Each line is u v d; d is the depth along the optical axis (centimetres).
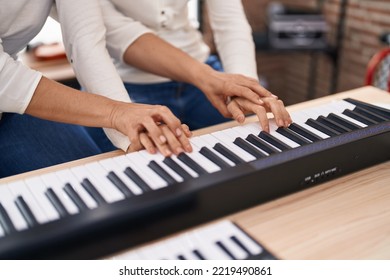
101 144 114
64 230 54
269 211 66
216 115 129
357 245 60
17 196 62
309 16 248
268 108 89
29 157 99
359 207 68
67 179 66
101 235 56
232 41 123
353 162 76
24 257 53
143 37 115
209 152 71
